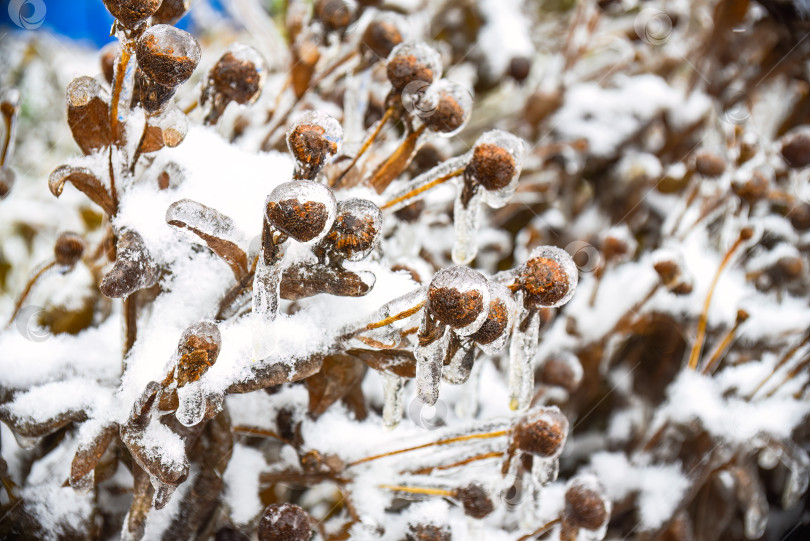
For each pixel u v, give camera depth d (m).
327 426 0.30
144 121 0.28
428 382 0.25
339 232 0.25
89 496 0.30
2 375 0.28
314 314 0.27
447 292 0.24
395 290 0.27
